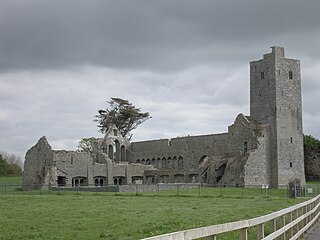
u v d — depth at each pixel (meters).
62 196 69.81
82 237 24.05
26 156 118.94
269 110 116.00
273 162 113.56
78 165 115.69
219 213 38.38
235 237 24.06
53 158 112.06
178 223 29.67
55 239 23.42
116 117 160.00
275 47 116.56
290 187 74.06
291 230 22.44
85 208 44.16
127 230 26.61
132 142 140.38
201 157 122.94
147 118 163.62
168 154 130.38
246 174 108.25
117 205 48.75
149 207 45.75
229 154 116.56
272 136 114.69
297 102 118.56
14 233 25.91
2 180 147.88
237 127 116.12
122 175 122.75
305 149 145.50
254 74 120.12
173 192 82.06
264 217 16.14
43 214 37.56
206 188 96.88
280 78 116.38
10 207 45.59
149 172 126.31
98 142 130.00
